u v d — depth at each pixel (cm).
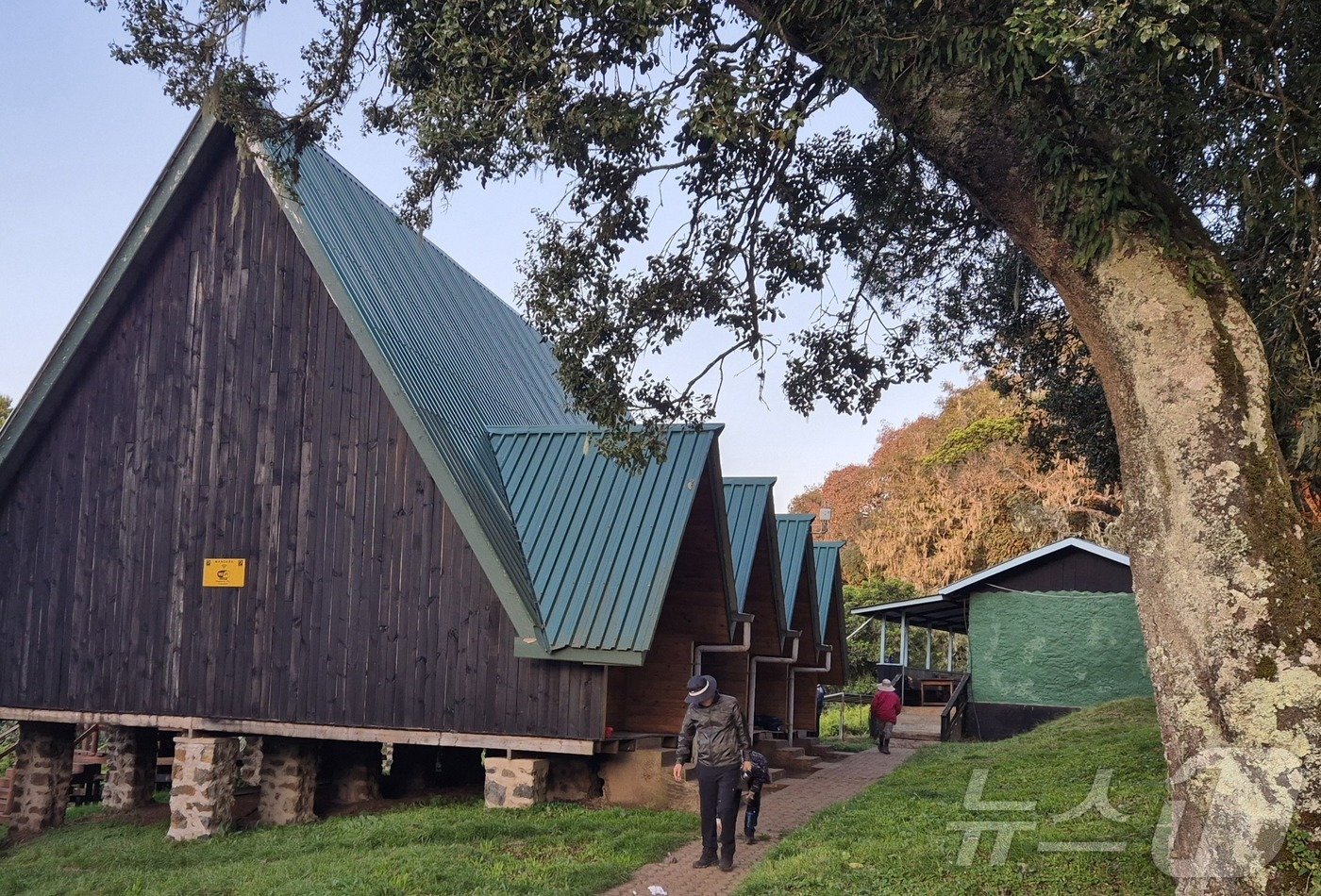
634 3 905
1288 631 667
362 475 1561
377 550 1535
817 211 1270
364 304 1634
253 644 1571
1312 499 1141
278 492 1599
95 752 2125
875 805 1331
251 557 1595
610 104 1005
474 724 1452
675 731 1628
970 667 2622
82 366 1734
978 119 834
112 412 1711
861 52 886
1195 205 1076
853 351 1309
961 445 5150
